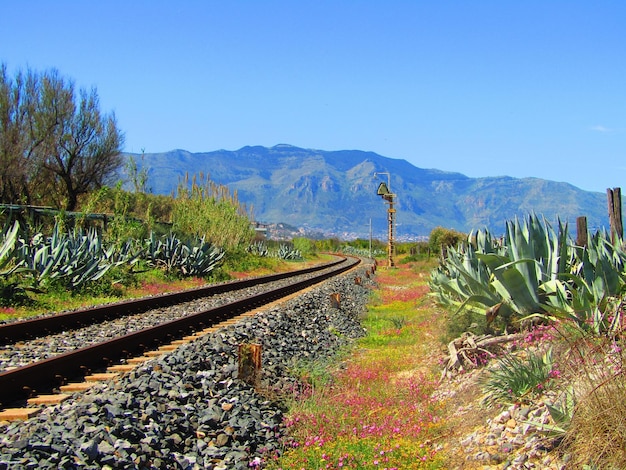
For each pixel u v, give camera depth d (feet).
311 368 37.68
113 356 35.22
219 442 23.94
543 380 24.86
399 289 107.04
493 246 45.88
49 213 89.92
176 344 40.47
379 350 48.06
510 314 37.11
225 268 128.06
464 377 31.71
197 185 129.29
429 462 22.38
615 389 19.40
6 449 18.26
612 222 39.47
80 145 140.87
